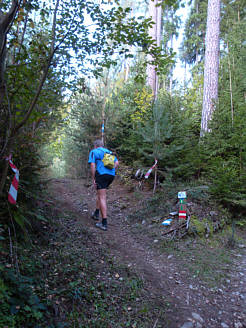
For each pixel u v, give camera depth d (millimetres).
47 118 3455
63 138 10617
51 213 4301
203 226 4914
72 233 4008
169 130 6578
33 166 3785
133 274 3318
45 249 3246
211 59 8469
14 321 1911
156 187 7387
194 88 13594
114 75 8391
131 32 3154
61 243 3539
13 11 2375
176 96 8430
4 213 3158
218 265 3859
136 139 7961
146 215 5680
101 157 4922
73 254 3338
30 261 2801
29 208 3559
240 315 2773
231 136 6578
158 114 6707
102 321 2428
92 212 5668
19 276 2410
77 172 9312
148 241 4645
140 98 9570
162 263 3896
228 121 6824
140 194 7016
